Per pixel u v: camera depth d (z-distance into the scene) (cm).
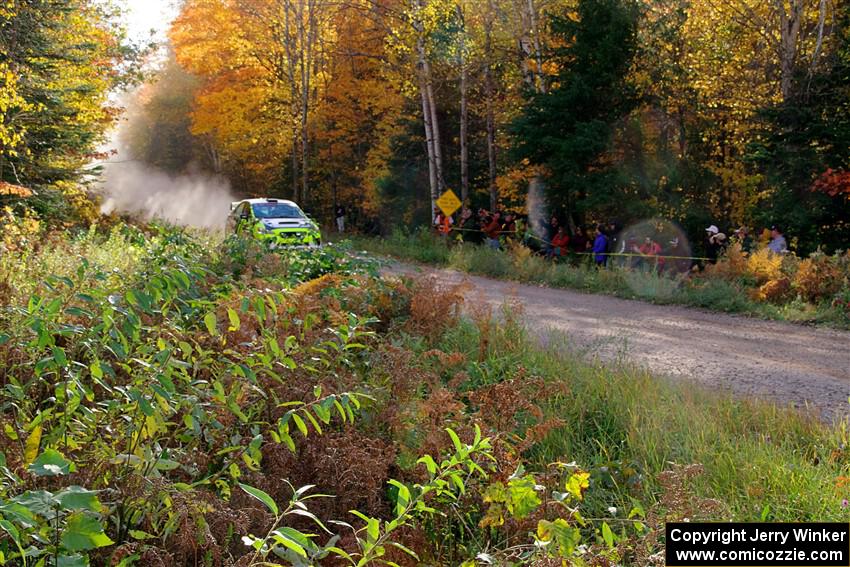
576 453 624
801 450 630
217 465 464
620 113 2531
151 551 346
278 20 3806
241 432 499
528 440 536
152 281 447
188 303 561
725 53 2717
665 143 2666
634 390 745
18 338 496
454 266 2352
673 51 2720
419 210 3681
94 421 405
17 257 960
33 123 1812
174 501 352
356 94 3944
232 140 4247
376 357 660
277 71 4025
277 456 461
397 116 3681
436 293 995
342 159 4191
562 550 350
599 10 2516
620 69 2531
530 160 2627
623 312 1516
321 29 3756
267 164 4444
